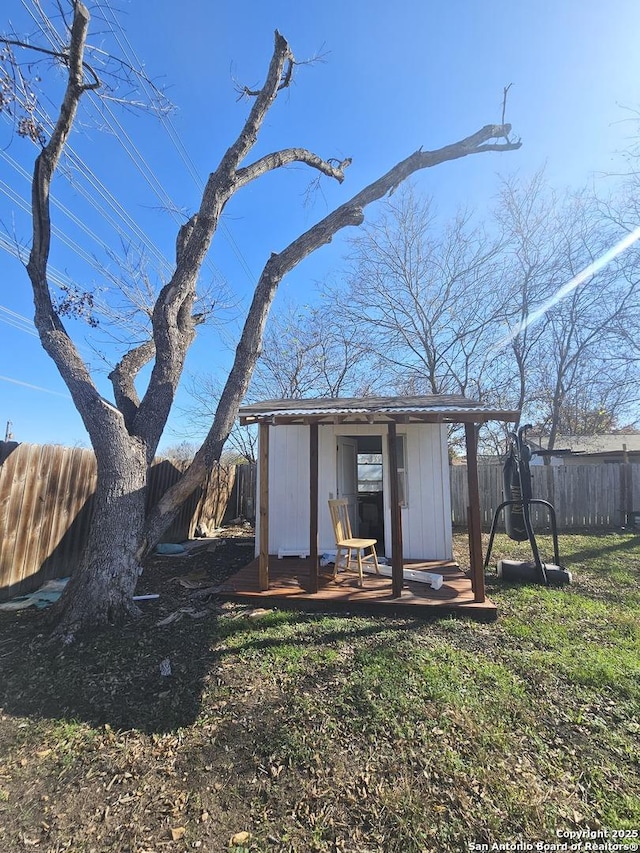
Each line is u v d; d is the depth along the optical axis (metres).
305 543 7.23
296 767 2.33
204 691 3.05
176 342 5.09
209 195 5.05
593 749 2.44
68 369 4.41
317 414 5.02
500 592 5.37
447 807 2.05
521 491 6.22
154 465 8.44
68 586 4.22
